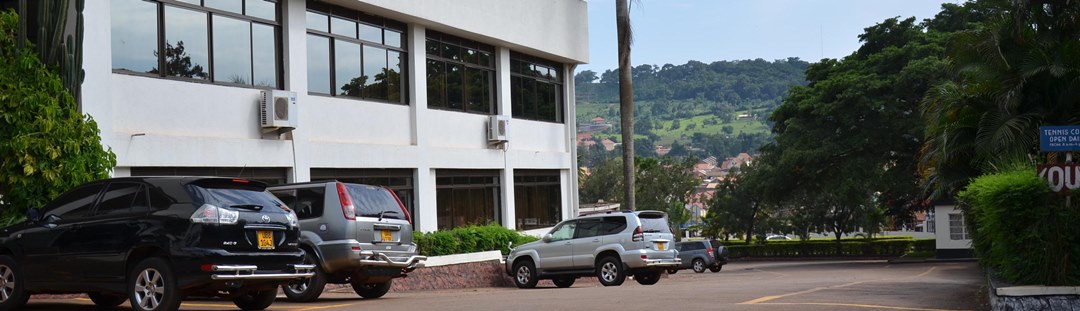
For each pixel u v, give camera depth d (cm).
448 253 2406
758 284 2245
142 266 1173
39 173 1609
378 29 2553
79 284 1212
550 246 2388
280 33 2233
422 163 2661
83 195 1248
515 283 2447
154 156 1880
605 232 2338
